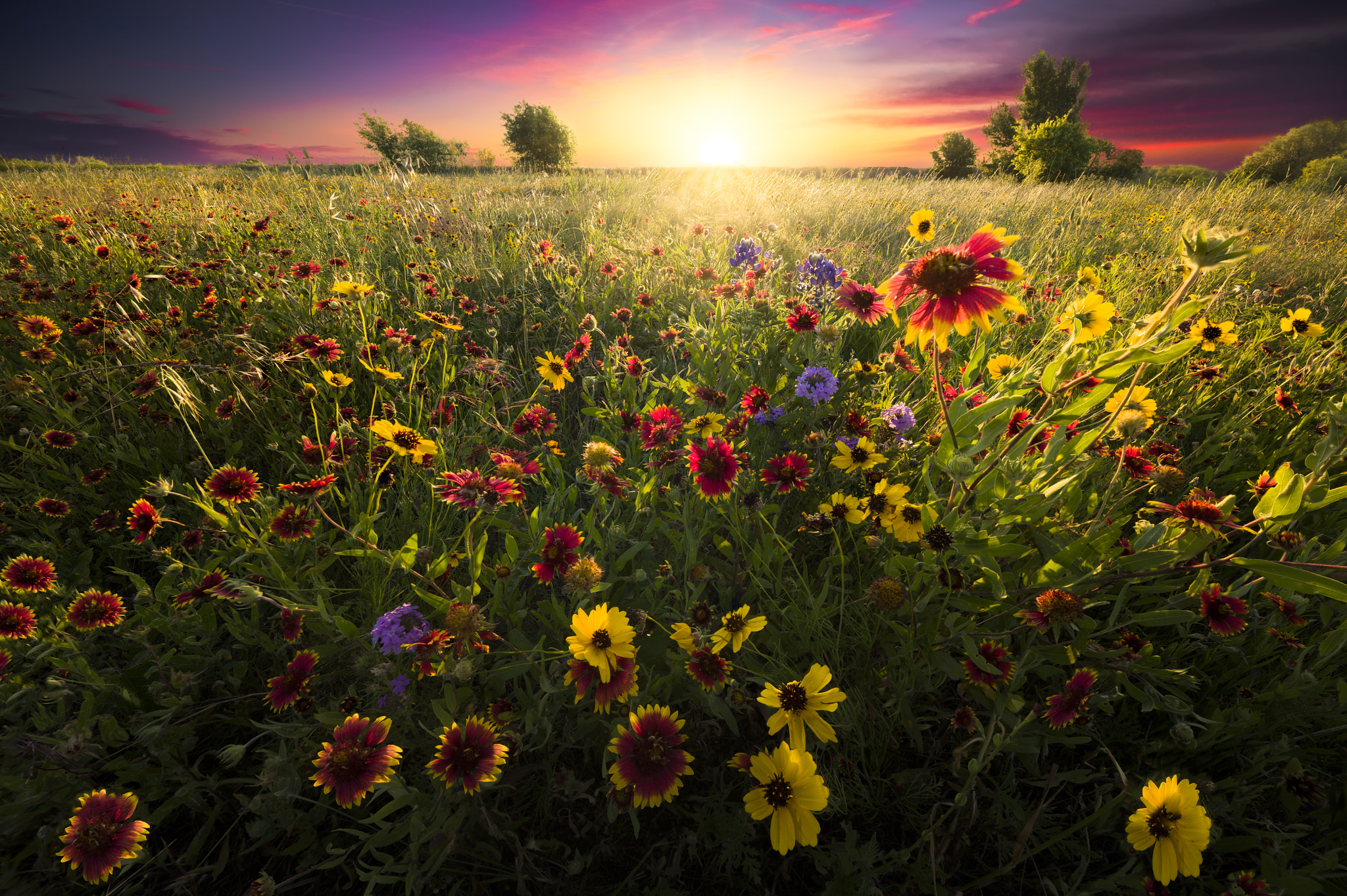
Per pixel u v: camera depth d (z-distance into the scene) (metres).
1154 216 8.56
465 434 2.77
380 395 2.99
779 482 2.15
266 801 1.48
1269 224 8.16
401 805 1.39
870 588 1.76
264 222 5.07
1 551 2.23
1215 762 1.62
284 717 1.79
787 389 2.96
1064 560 1.63
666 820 1.67
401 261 5.02
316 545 1.92
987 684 1.67
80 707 1.76
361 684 1.93
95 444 2.62
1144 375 3.24
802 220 7.54
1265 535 1.92
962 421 1.64
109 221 5.88
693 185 9.29
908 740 1.81
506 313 4.15
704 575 1.90
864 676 1.86
